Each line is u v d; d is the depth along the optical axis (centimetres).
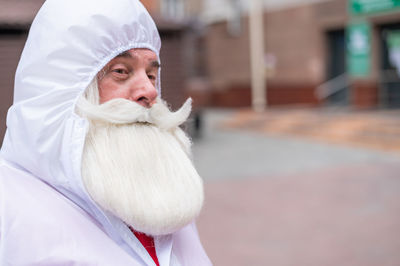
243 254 436
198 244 116
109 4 92
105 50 90
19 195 84
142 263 92
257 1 1703
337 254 429
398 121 1109
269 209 582
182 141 101
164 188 88
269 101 1739
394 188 656
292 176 771
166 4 1858
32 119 85
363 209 564
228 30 1909
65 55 87
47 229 81
